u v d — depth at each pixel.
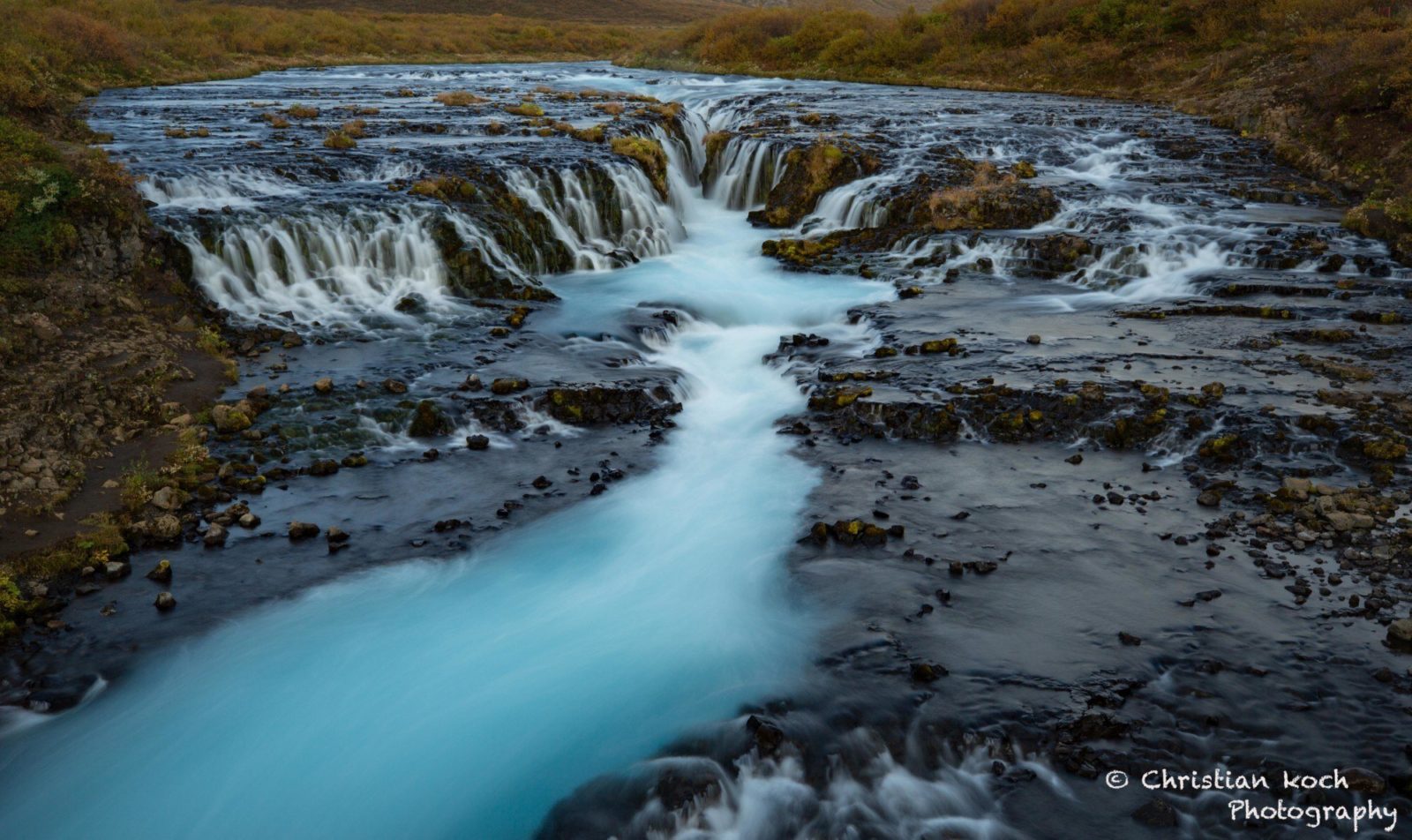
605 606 8.42
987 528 9.28
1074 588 8.24
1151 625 7.68
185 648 7.79
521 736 6.88
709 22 56.44
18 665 7.51
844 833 5.97
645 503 10.16
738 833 6.05
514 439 11.55
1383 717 6.59
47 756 6.73
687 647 7.80
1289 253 17.02
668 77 47.69
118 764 6.69
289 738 6.93
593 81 45.62
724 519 9.78
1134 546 8.87
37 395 10.66
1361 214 18.50
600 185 20.28
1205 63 35.16
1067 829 5.88
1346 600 7.91
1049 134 27.30
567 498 10.24
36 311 12.31
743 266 18.97
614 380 12.66
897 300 16.48
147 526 9.23
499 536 9.51
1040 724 6.61
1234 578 8.30
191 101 31.20
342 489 10.26
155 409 11.28
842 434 11.54
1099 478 10.25
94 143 20.92
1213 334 14.09
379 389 12.22
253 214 15.66
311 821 6.27
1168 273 16.98
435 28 70.00
